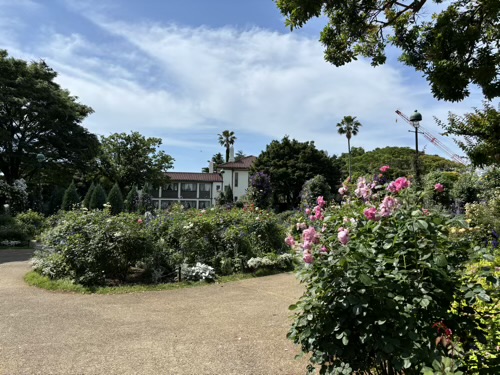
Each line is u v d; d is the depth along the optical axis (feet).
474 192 51.29
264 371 10.91
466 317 6.97
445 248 7.52
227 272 27.78
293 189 128.57
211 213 34.76
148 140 133.80
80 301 19.84
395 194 9.22
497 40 13.12
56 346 12.96
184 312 17.65
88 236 24.89
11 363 11.40
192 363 11.52
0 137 85.71
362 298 6.75
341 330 7.11
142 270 27.96
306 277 7.91
